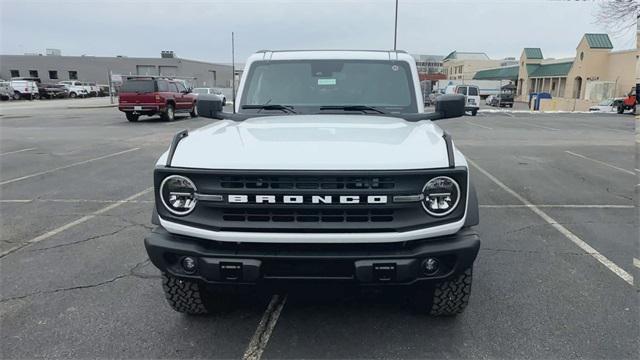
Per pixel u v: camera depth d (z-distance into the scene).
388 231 2.64
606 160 10.96
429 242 2.73
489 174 9.09
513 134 17.38
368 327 3.29
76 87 53.59
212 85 75.38
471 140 15.23
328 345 3.08
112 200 6.94
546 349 3.03
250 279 2.67
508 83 61.41
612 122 24.33
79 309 3.58
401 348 3.05
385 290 2.89
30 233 5.39
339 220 2.64
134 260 4.56
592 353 2.99
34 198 7.06
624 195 7.32
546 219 5.98
